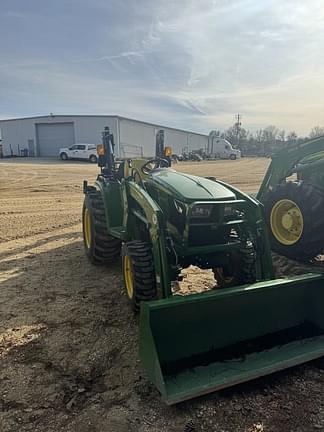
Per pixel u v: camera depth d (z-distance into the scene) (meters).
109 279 4.55
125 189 4.02
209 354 2.73
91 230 4.95
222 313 2.79
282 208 5.04
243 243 3.49
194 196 3.23
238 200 3.44
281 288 2.95
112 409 2.33
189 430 2.16
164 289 3.04
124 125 41.12
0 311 3.68
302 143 4.96
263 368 2.54
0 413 2.30
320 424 2.20
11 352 2.96
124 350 2.99
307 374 2.65
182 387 2.33
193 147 60.81
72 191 13.39
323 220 4.52
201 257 3.60
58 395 2.46
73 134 41.22
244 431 2.15
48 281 4.50
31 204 10.56
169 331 2.62
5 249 5.92
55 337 3.19
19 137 42.97
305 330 3.08
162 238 3.10
